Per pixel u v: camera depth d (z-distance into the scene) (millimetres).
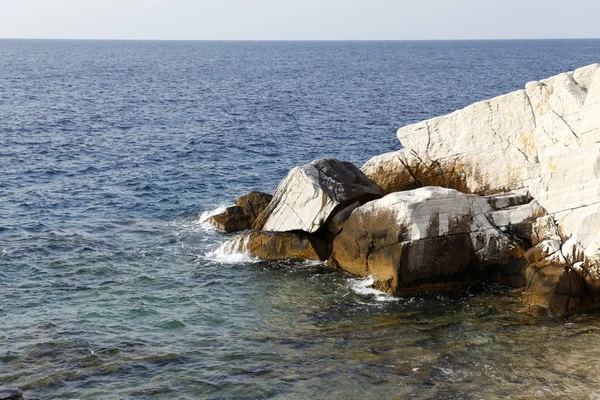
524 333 20969
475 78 119688
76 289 24406
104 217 33094
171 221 32781
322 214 26641
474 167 28422
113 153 47781
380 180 30734
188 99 84750
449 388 17781
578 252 22719
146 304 23281
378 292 24281
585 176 23562
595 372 18484
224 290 24688
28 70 133000
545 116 26531
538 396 17297
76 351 19625
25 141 50906
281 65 177375
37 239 29469
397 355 19625
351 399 17375
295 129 58719
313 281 25422
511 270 24719
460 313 22531
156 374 18547
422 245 23750
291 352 19875
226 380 18312
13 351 19438
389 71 144875
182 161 45594
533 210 25062
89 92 90438
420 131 29719
